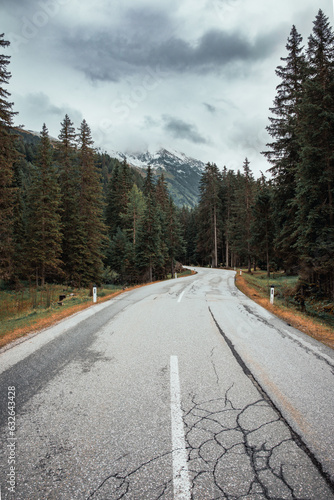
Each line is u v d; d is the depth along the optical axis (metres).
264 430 2.68
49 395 3.35
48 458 2.28
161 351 5.00
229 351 5.03
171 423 2.77
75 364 4.38
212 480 2.06
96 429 2.66
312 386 3.65
